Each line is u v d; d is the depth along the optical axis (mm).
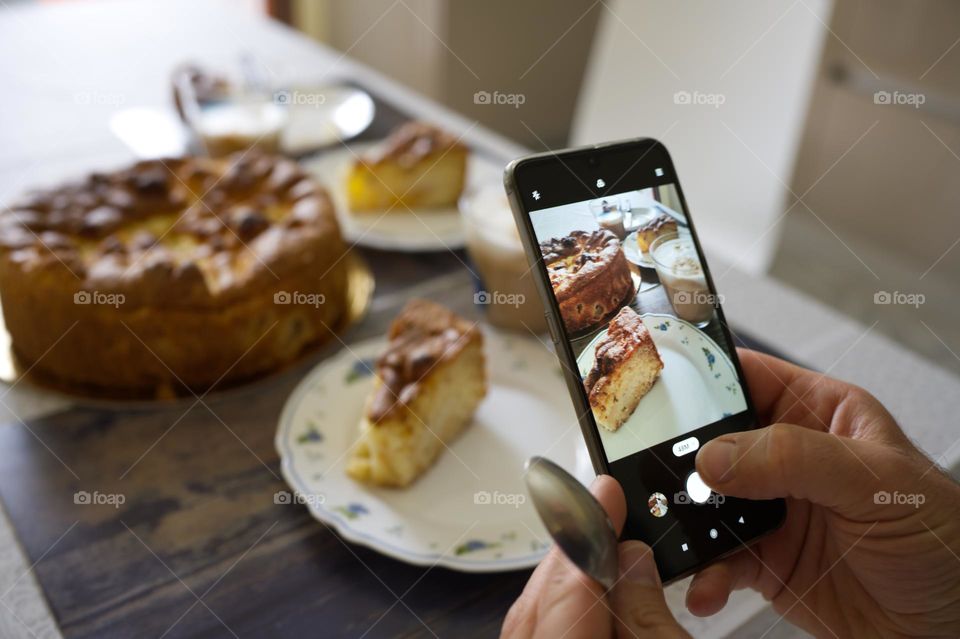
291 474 370
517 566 334
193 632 317
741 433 307
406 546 342
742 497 310
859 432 338
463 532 354
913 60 1050
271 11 1476
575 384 306
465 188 633
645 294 325
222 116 641
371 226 591
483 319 493
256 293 438
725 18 856
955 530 308
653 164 338
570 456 399
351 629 321
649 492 309
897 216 1145
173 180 527
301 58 924
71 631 315
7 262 431
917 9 1022
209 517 364
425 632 321
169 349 432
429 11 1329
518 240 461
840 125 1166
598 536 260
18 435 400
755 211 861
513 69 1457
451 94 1407
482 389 417
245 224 479
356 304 501
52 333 428
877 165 1142
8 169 614
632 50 941
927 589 324
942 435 416
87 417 414
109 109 748
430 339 402
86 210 484
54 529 354
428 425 382
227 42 958
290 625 321
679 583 353
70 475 380
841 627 355
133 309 424
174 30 990
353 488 372
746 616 342
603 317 315
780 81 819
